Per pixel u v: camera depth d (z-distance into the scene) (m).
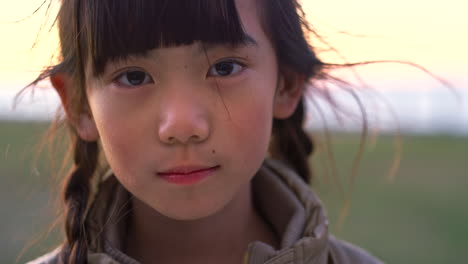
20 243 1.38
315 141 0.69
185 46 0.49
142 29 0.49
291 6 0.58
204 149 0.50
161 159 0.50
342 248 0.63
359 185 2.19
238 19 0.51
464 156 2.88
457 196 2.04
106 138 0.52
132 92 0.50
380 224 1.69
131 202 0.58
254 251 0.53
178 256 0.57
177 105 0.49
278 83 0.58
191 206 0.51
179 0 0.49
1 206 1.61
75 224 0.57
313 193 0.60
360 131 0.69
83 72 0.54
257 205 0.62
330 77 0.64
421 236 1.57
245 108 0.51
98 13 0.51
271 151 0.67
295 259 0.54
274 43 0.55
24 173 1.82
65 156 0.63
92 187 0.61
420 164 2.66
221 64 0.51
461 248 1.48
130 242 0.58
